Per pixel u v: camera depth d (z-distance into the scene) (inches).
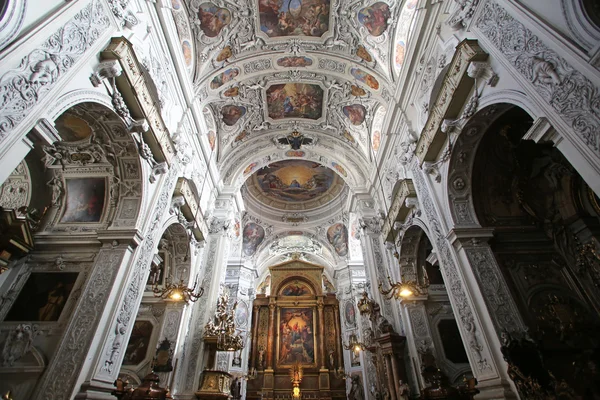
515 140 303.0
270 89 583.8
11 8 171.5
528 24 206.4
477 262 284.2
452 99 281.7
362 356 552.4
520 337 246.1
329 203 964.6
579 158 168.2
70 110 270.1
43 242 300.2
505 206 317.4
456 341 420.8
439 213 325.4
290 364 911.7
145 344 418.3
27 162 309.4
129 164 313.4
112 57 247.6
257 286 1069.1
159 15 340.8
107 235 294.4
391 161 494.9
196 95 453.4
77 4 218.2
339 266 965.2
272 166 868.6
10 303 273.4
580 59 170.9
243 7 441.4
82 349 244.2
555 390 215.9
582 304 270.1
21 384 234.2
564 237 298.2
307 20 471.5
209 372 424.2
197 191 461.1
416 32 363.9
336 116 617.9
